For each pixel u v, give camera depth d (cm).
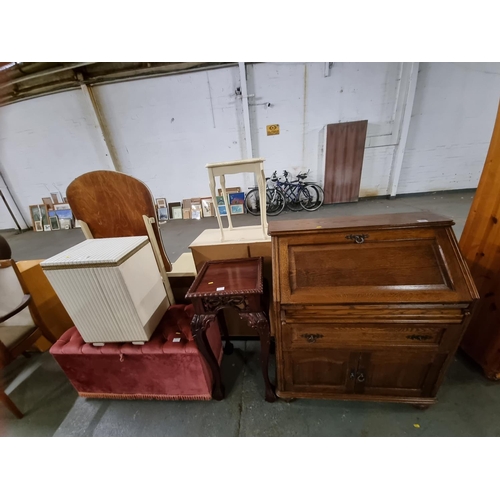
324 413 133
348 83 418
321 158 476
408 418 128
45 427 137
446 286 100
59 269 112
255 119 453
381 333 108
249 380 155
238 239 159
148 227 155
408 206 439
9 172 528
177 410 141
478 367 149
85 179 145
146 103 452
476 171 469
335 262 111
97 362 135
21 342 151
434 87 415
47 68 392
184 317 147
